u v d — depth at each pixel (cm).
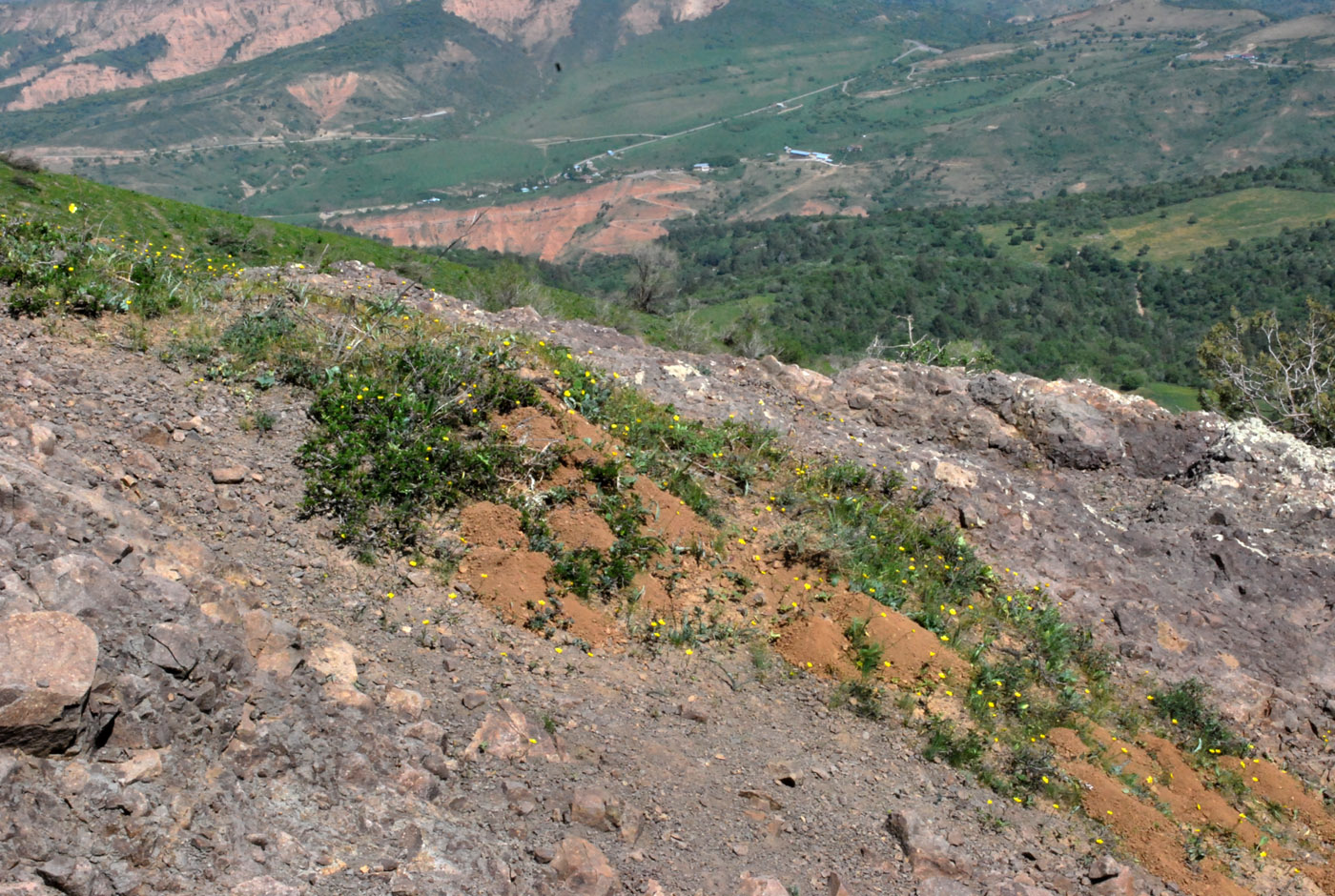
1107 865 480
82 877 281
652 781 454
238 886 302
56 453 509
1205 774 675
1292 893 561
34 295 704
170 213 2652
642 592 616
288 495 589
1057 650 743
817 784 493
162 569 430
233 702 372
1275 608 876
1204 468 1047
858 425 1020
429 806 383
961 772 547
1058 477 1009
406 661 486
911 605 714
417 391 715
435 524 610
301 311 816
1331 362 1820
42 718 306
